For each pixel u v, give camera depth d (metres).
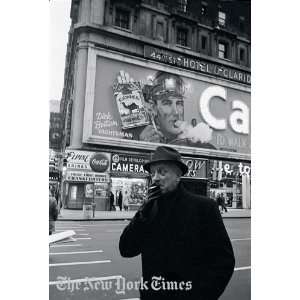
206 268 2.47
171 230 2.56
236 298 3.95
